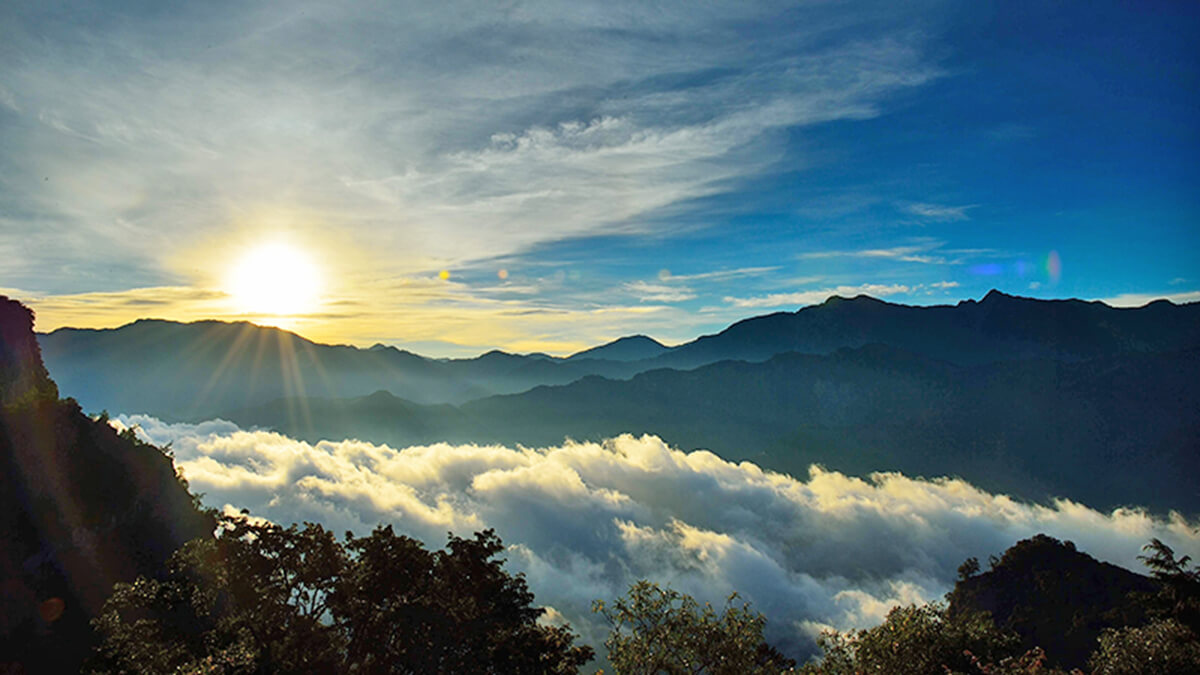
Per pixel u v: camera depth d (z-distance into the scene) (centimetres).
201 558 2967
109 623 2678
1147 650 2392
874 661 3030
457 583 3256
